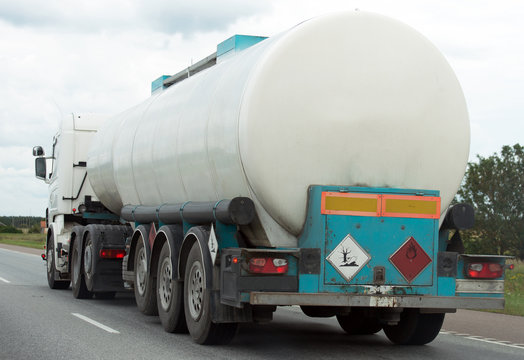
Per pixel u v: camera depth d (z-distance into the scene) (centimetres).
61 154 1633
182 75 1248
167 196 1095
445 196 857
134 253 1191
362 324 1025
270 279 780
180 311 967
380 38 841
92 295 1451
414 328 931
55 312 1205
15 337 924
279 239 820
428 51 857
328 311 895
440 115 852
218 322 846
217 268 852
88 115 1669
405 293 815
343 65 826
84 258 1408
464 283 842
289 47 816
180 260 951
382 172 828
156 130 1115
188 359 784
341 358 823
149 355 805
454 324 1174
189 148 970
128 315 1192
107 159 1382
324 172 814
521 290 1752
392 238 814
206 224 927
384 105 830
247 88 818
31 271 2388
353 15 840
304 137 810
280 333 1034
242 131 809
